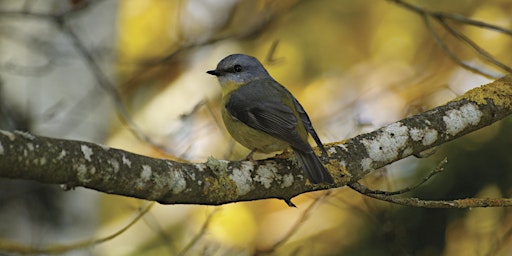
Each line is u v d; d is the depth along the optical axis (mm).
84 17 13156
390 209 10531
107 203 14211
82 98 12961
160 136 14234
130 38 17469
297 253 11531
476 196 10703
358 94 16016
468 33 15695
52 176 6051
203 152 14078
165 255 13945
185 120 12852
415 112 12758
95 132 13008
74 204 13062
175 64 16844
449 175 10711
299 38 16719
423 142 8344
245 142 9328
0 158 5730
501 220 10891
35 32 12977
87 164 6215
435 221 10828
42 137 6035
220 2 17625
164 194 6824
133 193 6641
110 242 13891
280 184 7641
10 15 12047
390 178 10711
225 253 13070
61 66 12914
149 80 16750
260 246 13070
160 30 17516
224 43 17094
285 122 8945
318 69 16625
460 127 8492
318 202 10406
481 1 15781
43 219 13039
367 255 11148
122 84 14641
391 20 16438
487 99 8672
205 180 7109
